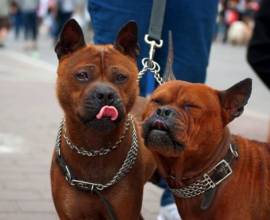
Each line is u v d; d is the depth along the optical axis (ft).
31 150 24.56
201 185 11.68
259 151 12.31
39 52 71.36
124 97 12.07
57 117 31.71
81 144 12.34
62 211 12.85
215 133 11.43
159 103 11.44
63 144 12.66
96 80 11.89
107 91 11.55
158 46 15.23
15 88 41.39
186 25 15.99
